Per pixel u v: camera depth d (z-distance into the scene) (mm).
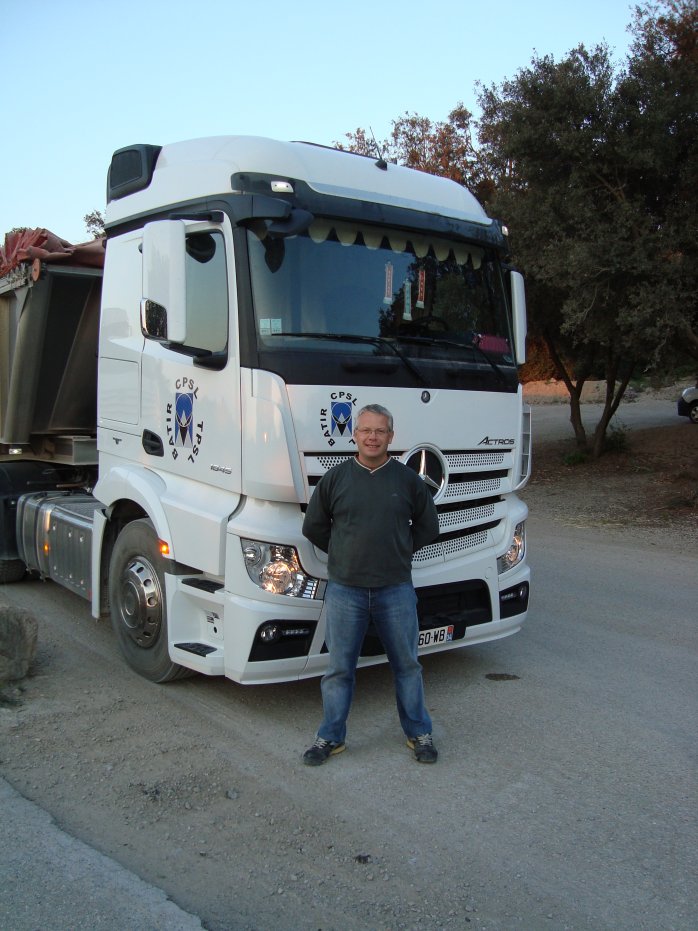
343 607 4285
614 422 26375
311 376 4512
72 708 4996
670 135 12273
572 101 12594
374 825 3744
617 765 4406
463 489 5180
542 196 13539
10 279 6891
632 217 12164
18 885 3188
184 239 4574
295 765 4336
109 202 5852
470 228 5461
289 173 4727
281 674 4633
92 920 2990
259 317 4500
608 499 14547
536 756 4504
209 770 4246
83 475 7812
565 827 3760
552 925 3059
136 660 5488
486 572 5352
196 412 4848
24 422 7457
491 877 3354
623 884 3326
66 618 6949
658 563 9773
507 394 5457
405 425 4820
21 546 7363
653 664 6086
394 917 3082
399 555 4266
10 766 4199
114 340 5727
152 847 3516
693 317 12773
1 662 5270
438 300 5242
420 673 4438
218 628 4855
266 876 3324
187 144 5203
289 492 4453
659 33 13273
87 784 4051
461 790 4102
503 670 5926
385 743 4648
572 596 8180
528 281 15594
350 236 4895
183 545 4867
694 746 4664
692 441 19062
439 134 23781
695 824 3809
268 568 4500
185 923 2992
